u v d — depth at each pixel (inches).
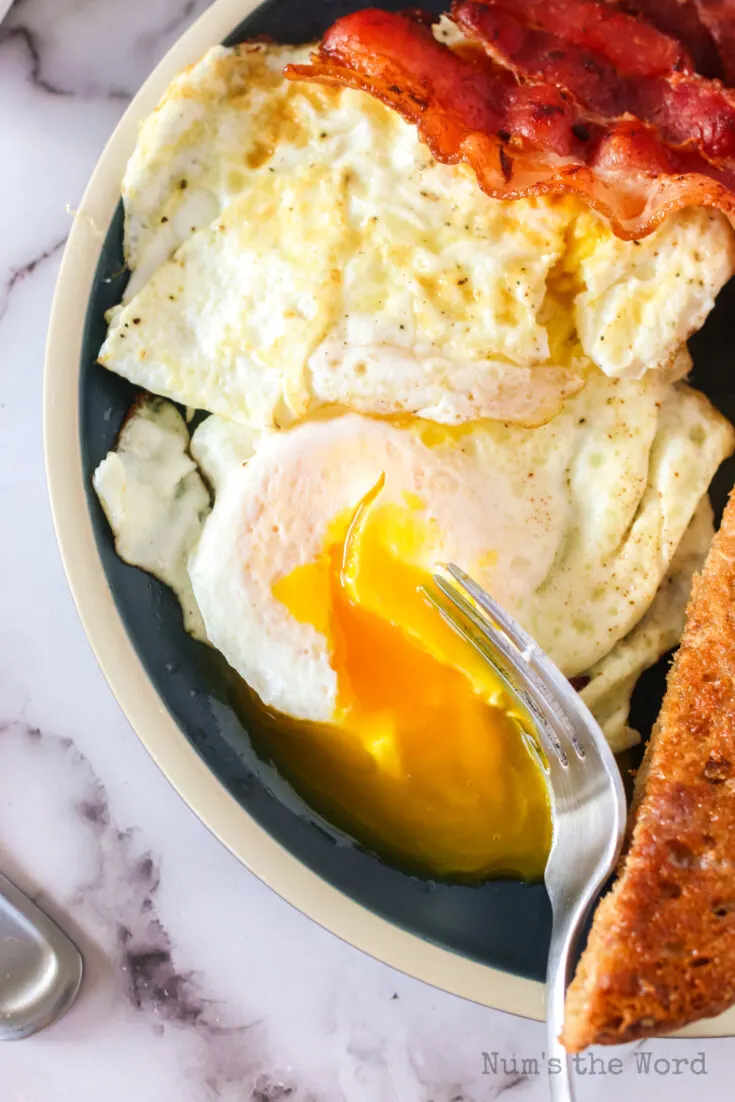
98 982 19.0
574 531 18.1
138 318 17.8
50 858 19.1
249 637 17.8
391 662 17.8
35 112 19.2
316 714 17.8
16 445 19.2
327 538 17.8
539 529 17.9
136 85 19.2
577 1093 18.5
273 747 18.0
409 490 17.7
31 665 19.1
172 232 17.9
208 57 17.6
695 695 17.1
